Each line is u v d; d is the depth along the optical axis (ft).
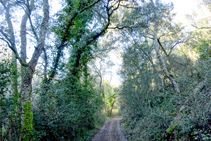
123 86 52.80
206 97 20.86
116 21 50.52
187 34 58.80
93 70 78.48
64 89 31.22
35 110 24.38
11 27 28.71
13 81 20.27
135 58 47.88
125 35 52.31
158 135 26.96
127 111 59.52
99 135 41.50
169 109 32.30
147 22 46.19
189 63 53.42
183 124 20.85
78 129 34.53
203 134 16.76
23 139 17.89
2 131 15.39
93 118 50.62
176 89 37.58
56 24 34.99
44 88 26.50
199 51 27.81
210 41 27.55
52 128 23.85
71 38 39.88
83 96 41.27
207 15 44.65
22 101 19.15
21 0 25.35
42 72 30.60
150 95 44.42
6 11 28.99
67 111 27.35
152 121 32.04
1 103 15.02
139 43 50.47
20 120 18.13
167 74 42.29
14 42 25.39
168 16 49.93
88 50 45.16
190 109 21.95
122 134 43.14
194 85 29.84
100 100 56.24
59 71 34.04
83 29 42.55
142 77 45.93
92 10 45.78
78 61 44.06
